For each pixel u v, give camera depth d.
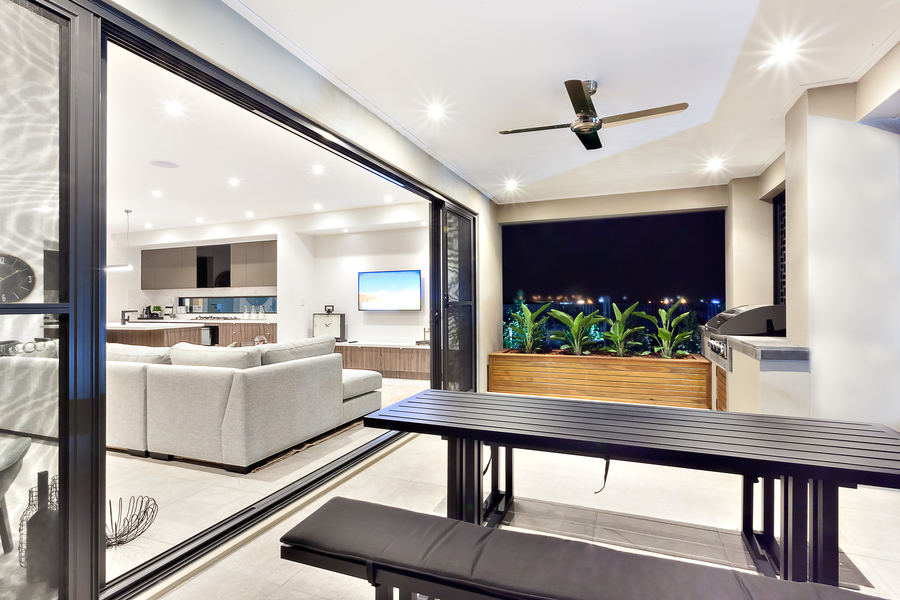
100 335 1.50
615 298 5.95
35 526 1.34
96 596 1.49
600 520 2.38
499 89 2.77
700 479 2.93
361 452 3.22
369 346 6.59
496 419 1.90
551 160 4.15
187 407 3.06
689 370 4.94
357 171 4.61
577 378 5.36
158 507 2.45
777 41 2.27
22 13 1.30
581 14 2.06
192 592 1.74
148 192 5.43
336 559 1.33
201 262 8.23
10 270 1.28
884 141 2.64
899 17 2.06
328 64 2.45
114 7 1.52
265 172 4.63
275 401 3.14
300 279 7.00
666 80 2.67
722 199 5.08
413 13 2.04
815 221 2.75
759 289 4.69
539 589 1.13
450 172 4.40
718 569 1.20
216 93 2.02
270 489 2.69
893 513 2.42
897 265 2.63
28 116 1.32
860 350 2.69
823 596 1.08
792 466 1.40
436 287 4.22
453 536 1.37
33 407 1.33
